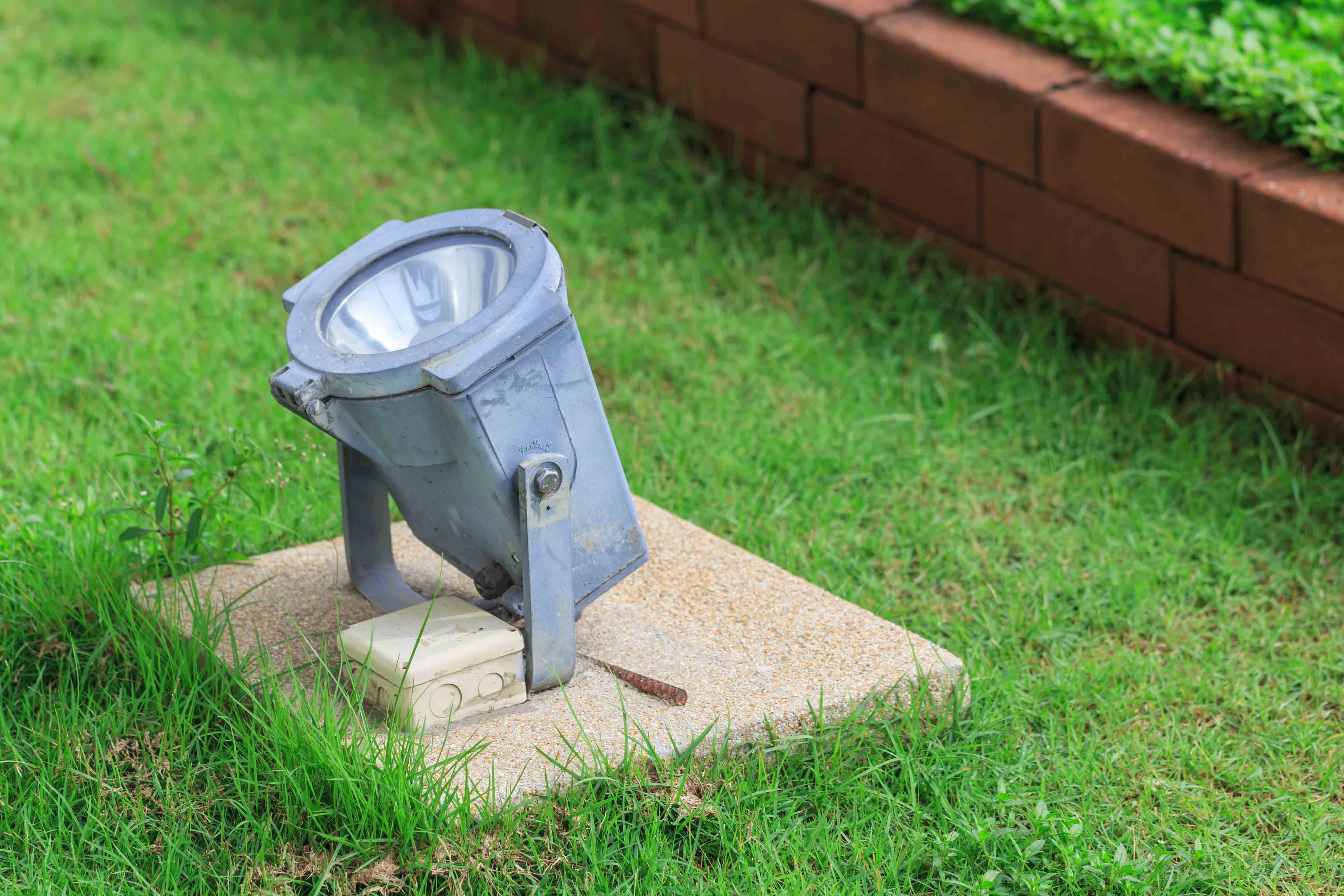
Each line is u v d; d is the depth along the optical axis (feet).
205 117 23.84
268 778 11.04
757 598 12.85
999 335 18.35
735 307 19.08
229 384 17.02
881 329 18.44
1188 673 12.96
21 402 16.71
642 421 16.96
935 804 11.24
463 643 11.07
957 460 16.10
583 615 12.62
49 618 12.99
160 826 10.84
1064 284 18.30
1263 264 15.93
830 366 17.74
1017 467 16.06
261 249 20.16
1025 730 12.20
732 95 21.83
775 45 20.83
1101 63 18.13
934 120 19.06
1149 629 13.56
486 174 21.89
